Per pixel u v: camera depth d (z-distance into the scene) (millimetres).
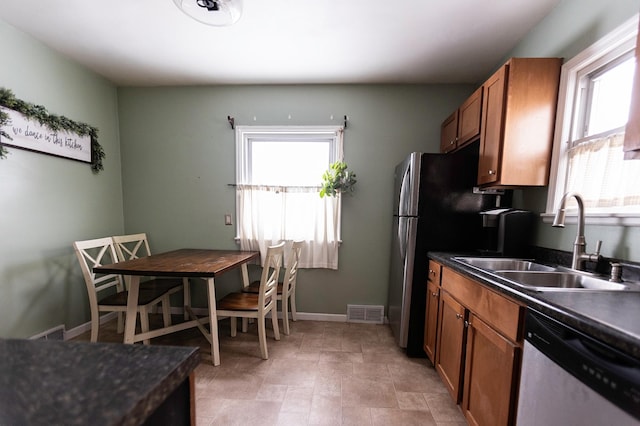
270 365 1895
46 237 2027
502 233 1724
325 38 1868
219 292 2762
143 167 2729
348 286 2662
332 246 2605
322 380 1736
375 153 2559
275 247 2000
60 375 460
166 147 2701
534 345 883
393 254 2420
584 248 1270
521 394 944
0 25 1712
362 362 1945
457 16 1631
